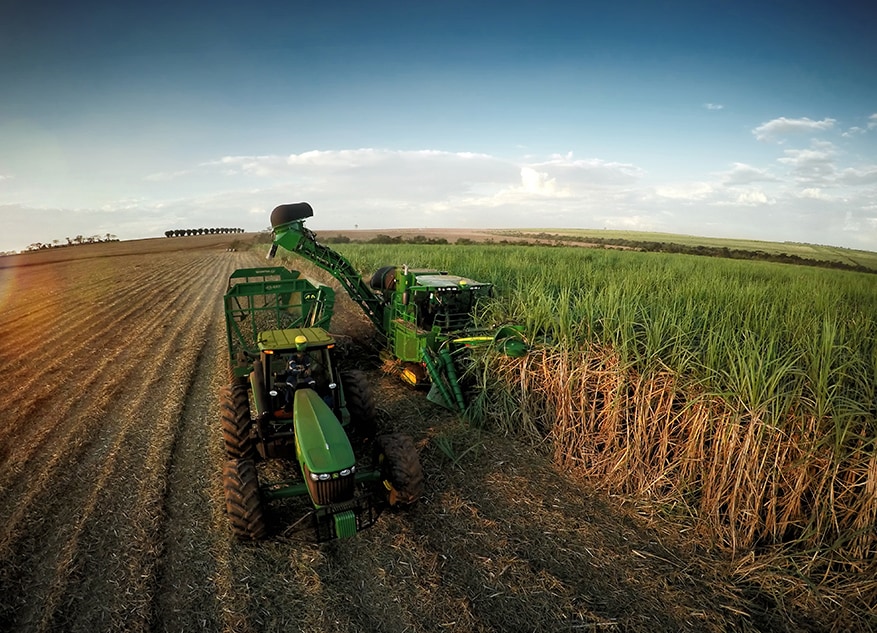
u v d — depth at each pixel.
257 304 10.23
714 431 5.34
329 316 10.34
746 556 4.66
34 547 4.76
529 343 7.61
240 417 5.91
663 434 5.66
